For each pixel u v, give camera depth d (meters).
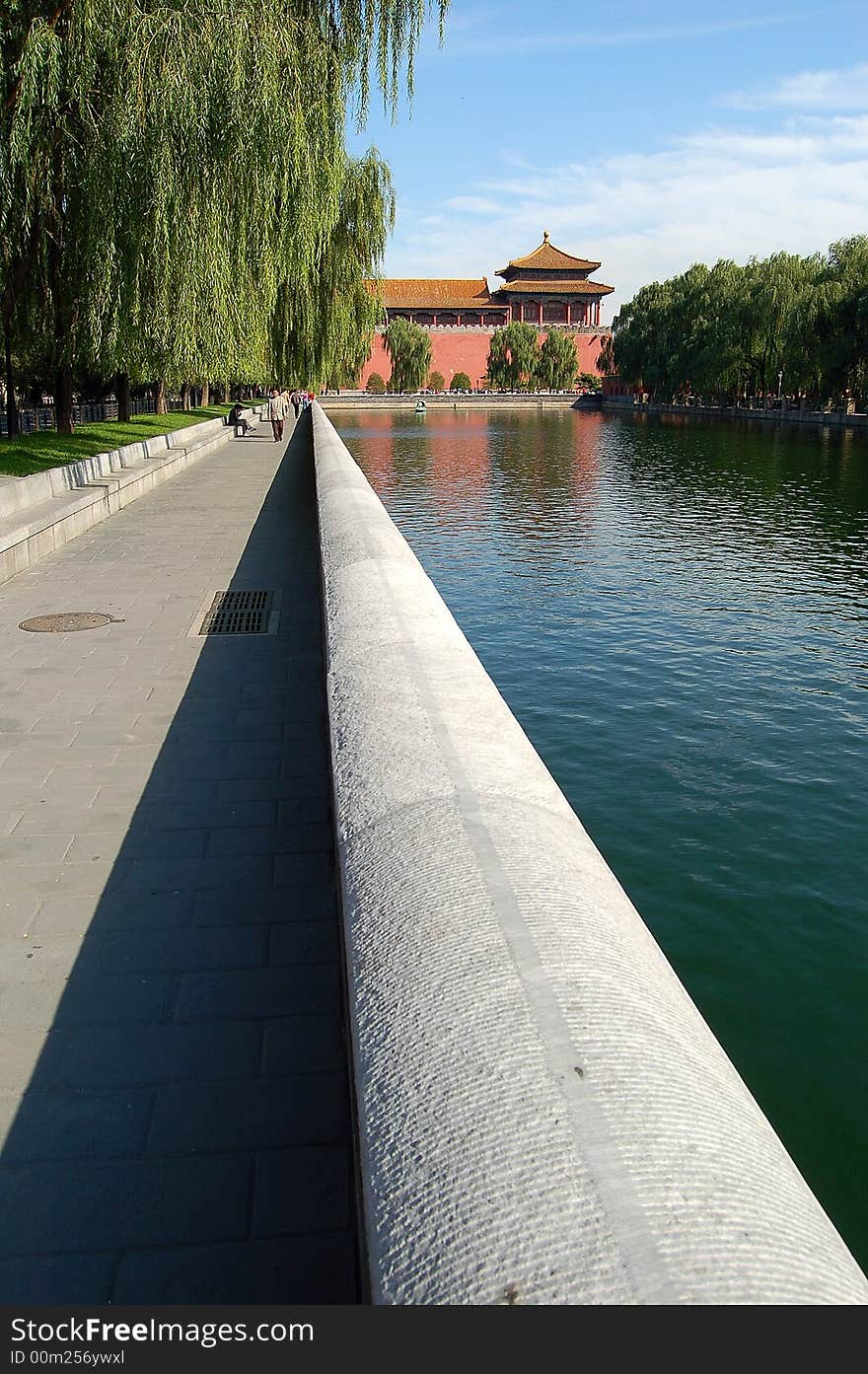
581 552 21.75
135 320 11.10
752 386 71.94
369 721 2.65
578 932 1.58
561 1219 1.00
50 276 13.26
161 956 3.12
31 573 9.14
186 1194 2.18
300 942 3.20
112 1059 2.63
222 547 10.53
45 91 10.02
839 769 8.93
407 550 5.68
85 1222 2.10
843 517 26.33
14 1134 2.35
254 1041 2.71
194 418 31.70
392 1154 1.17
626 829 7.65
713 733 9.99
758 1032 5.17
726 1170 1.07
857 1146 4.34
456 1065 1.27
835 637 14.02
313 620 7.43
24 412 26.66
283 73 11.46
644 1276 0.93
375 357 102.81
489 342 107.94
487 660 13.01
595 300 113.75
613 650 13.44
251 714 5.37
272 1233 2.07
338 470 10.38
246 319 12.78
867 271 50.59
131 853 3.81
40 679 5.98
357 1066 1.37
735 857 7.16
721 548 22.02
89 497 11.74
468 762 2.33
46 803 4.25
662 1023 1.37
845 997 5.48
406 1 12.79
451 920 1.62
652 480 35.56
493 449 49.91
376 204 24.33
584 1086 1.19
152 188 10.27
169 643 6.79
